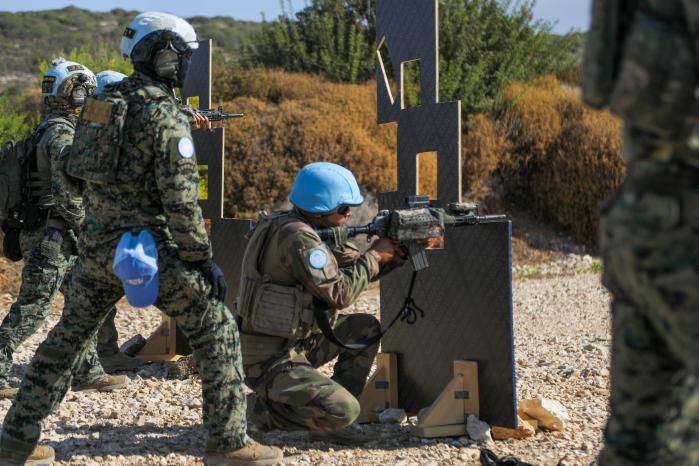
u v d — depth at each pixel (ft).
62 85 17.19
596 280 39.83
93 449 12.99
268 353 13.04
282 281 12.83
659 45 6.00
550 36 62.69
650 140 6.29
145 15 11.80
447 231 14.02
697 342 6.26
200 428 14.58
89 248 11.54
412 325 14.82
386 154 44.09
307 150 42.83
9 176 16.89
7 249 17.26
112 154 11.16
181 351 20.51
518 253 45.96
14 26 147.54
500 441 13.74
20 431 11.63
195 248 11.28
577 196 47.75
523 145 50.03
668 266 6.31
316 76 55.72
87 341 11.94
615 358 7.04
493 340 13.44
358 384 14.39
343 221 13.29
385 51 57.26
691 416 6.92
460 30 57.16
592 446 13.19
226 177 41.98
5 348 16.94
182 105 19.22
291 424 13.05
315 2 61.05
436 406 13.71
